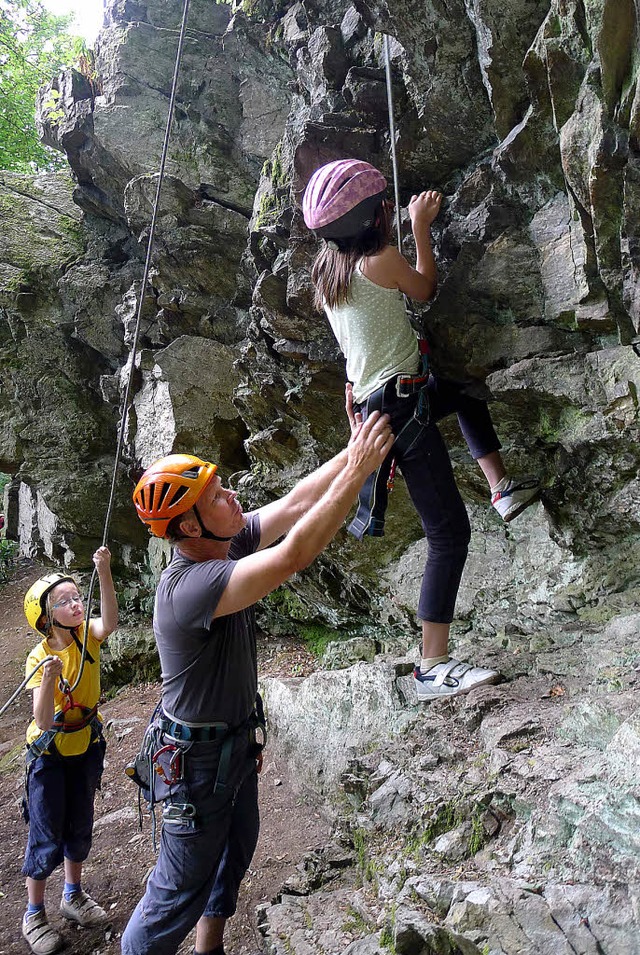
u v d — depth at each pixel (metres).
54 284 6.28
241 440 5.67
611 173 2.48
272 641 6.08
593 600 3.49
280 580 1.79
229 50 5.15
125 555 6.91
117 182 5.73
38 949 3.09
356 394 2.76
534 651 3.32
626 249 2.54
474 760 2.62
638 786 1.99
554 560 3.72
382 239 2.55
